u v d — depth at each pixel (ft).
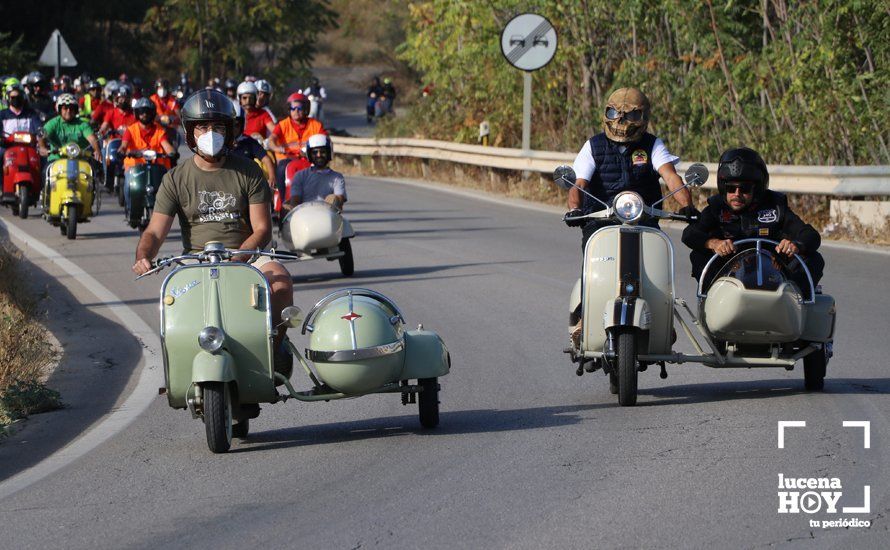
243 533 49.83
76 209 159.63
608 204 73.72
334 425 69.56
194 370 61.00
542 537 47.88
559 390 76.43
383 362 63.36
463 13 251.80
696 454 59.31
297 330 100.58
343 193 130.93
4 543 49.70
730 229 72.69
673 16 189.57
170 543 48.96
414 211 194.90
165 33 599.57
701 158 187.52
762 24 190.90
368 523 50.44
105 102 201.67
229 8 524.52
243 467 60.29
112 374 86.12
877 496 51.98
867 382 75.61
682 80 202.69
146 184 152.87
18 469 62.39
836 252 136.05
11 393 75.66
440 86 276.82
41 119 181.16
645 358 70.28
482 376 81.30
